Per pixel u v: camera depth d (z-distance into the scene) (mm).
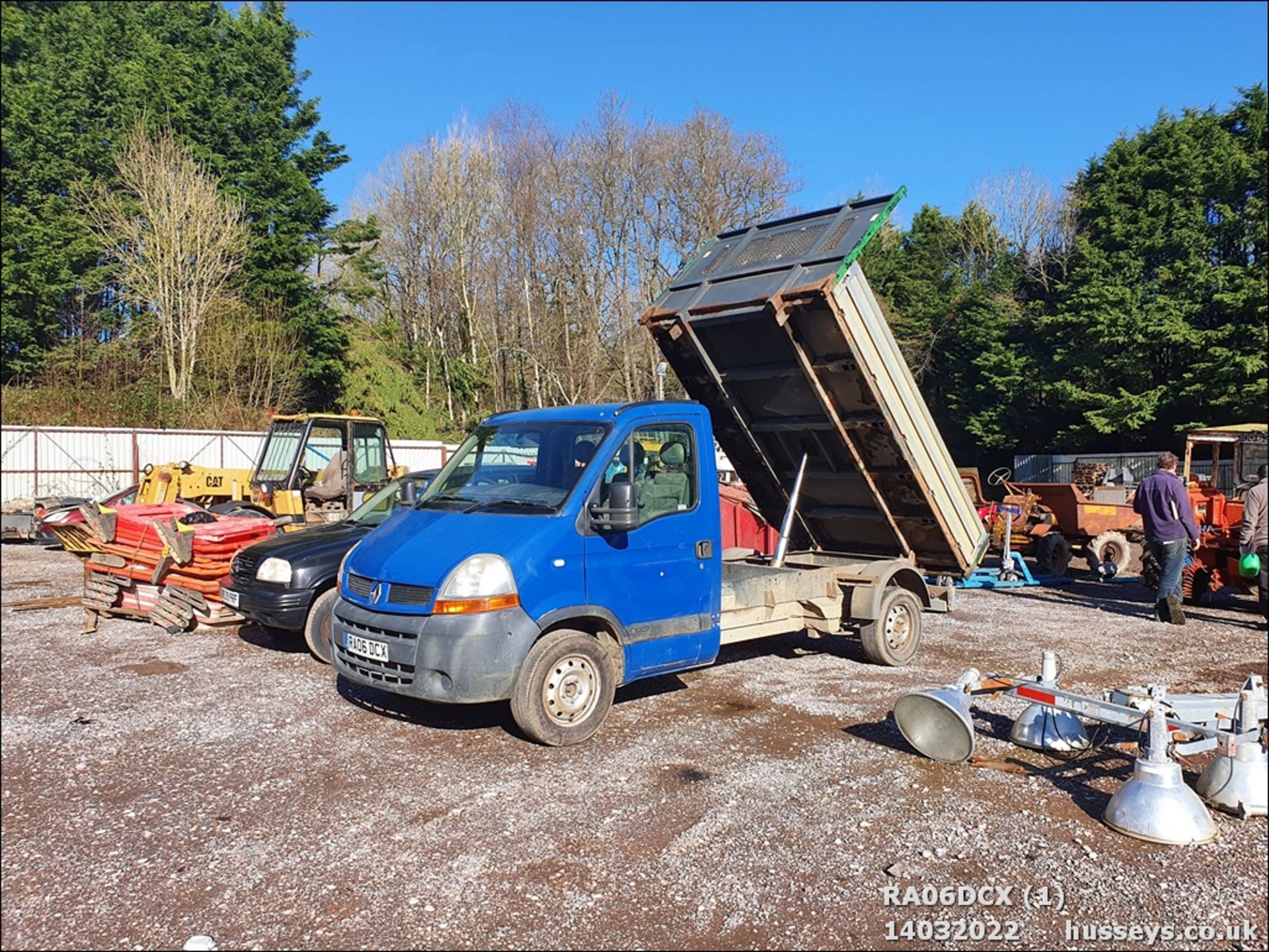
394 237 48875
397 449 29141
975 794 5098
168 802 5008
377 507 9211
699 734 6102
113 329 35156
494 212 47625
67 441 24094
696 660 6664
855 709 6719
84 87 39000
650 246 44562
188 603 9281
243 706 6770
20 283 32875
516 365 48812
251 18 46219
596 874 4160
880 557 8984
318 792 5125
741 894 3988
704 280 7832
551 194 45969
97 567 9711
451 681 5473
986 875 4172
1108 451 35000
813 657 8523
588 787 5168
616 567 6102
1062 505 14844
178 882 4121
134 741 5992
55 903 3941
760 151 42875
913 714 5688
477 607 5520
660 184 43375
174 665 8039
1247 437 12688
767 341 7465
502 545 5695
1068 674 7816
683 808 4875
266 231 37562
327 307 39594
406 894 3996
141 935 3688
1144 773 4695
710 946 3594
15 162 36500
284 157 41438
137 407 30250
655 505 6438
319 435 13625
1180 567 10250
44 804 4988
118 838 4570
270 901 3947
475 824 4684
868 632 7988
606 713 6008
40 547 18781
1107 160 35781
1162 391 31828
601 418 6383
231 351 32656
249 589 8109
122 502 16562
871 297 7145
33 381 32375
